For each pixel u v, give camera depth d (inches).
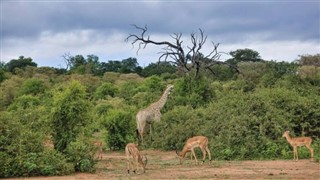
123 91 1962.4
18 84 2094.0
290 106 886.4
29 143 620.4
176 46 1941.4
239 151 792.3
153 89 1758.1
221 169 641.6
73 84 684.1
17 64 3435.0
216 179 548.7
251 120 832.9
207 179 549.3
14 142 611.5
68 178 574.2
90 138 678.5
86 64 3415.4
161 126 984.3
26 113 685.3
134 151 617.0
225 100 952.9
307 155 775.1
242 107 879.1
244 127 818.8
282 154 781.3
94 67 3344.0
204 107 1127.0
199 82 1283.2
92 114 700.0
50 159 610.9
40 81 1859.0
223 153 789.9
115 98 1743.4
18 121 645.3
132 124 991.6
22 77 2578.7
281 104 901.2
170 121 995.9
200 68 1921.8
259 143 801.6
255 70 2129.7
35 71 2982.3
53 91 727.7
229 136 812.0
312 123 872.9
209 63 1962.4
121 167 692.1
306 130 871.1
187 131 919.7
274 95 919.7
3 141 606.5
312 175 569.9
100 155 866.8
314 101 901.8
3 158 588.1
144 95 1502.2
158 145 951.6
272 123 830.5
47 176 595.8
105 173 620.4
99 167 690.8
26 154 605.9
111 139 981.8
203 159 726.5
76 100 676.7
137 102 1503.4
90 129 691.4
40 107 716.7
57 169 606.9
